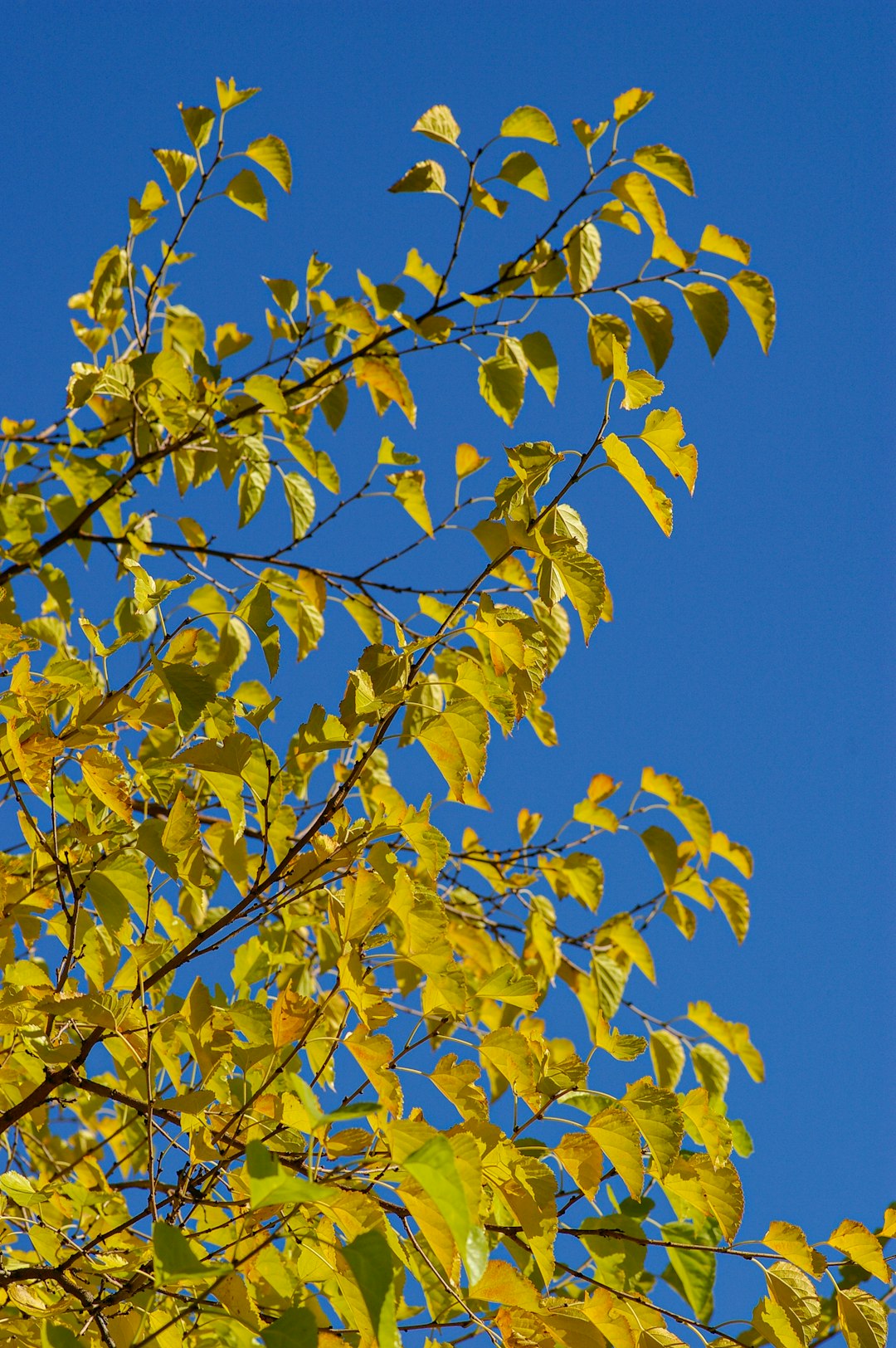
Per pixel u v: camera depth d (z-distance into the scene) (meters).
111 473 4.28
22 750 3.75
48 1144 4.20
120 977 3.83
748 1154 4.03
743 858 4.24
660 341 4.16
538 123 4.14
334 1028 3.87
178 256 4.32
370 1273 3.03
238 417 4.27
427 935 3.75
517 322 4.23
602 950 4.19
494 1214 3.81
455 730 3.81
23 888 3.83
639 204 4.14
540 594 3.79
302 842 3.77
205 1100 3.77
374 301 4.27
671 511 3.78
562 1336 3.73
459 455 4.16
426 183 4.16
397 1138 3.51
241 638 4.22
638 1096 3.81
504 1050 3.79
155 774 3.82
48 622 4.20
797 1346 3.76
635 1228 3.84
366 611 4.23
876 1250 3.80
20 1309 3.73
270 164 4.23
